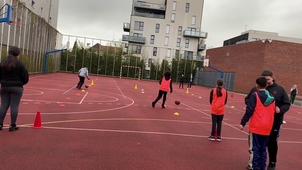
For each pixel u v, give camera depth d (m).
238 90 33.84
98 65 42.28
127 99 13.29
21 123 6.14
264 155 4.23
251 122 4.27
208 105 14.19
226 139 6.53
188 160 4.64
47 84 17.34
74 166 3.87
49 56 32.00
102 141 5.29
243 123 4.30
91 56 41.78
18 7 20.28
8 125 5.84
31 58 24.70
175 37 52.78
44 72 29.23
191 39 53.12
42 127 5.93
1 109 5.33
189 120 8.74
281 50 29.08
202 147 5.56
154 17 53.12
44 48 29.56
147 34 52.09
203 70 45.78
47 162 3.94
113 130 6.29
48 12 38.59
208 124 8.34
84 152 4.53
